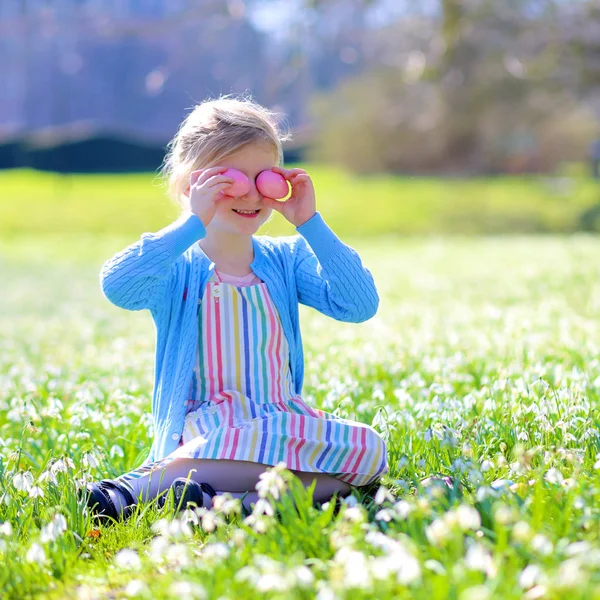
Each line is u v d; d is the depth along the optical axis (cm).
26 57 4950
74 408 509
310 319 1016
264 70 2083
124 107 5022
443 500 320
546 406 440
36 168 5772
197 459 363
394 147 5288
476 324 884
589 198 3681
